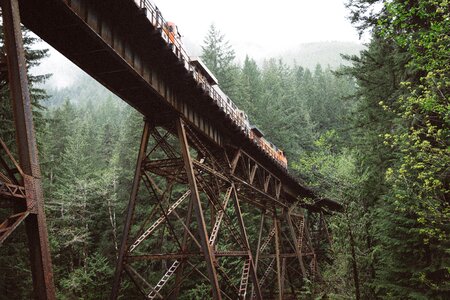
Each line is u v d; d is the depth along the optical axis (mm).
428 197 12602
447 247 14344
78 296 29391
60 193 34688
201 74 18234
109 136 67625
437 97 11422
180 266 15523
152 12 12992
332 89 66188
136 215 32938
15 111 6938
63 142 54688
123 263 14023
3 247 20062
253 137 24766
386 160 20453
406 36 10539
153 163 15422
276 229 25672
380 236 16516
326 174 22219
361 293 19062
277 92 62781
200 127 17797
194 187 14156
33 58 22797
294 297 28656
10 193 6195
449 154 11727
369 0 19125
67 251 34500
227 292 27359
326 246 36094
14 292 21672
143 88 14102
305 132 53438
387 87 23438
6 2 7320
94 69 12812
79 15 10281
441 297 14172
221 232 29109
